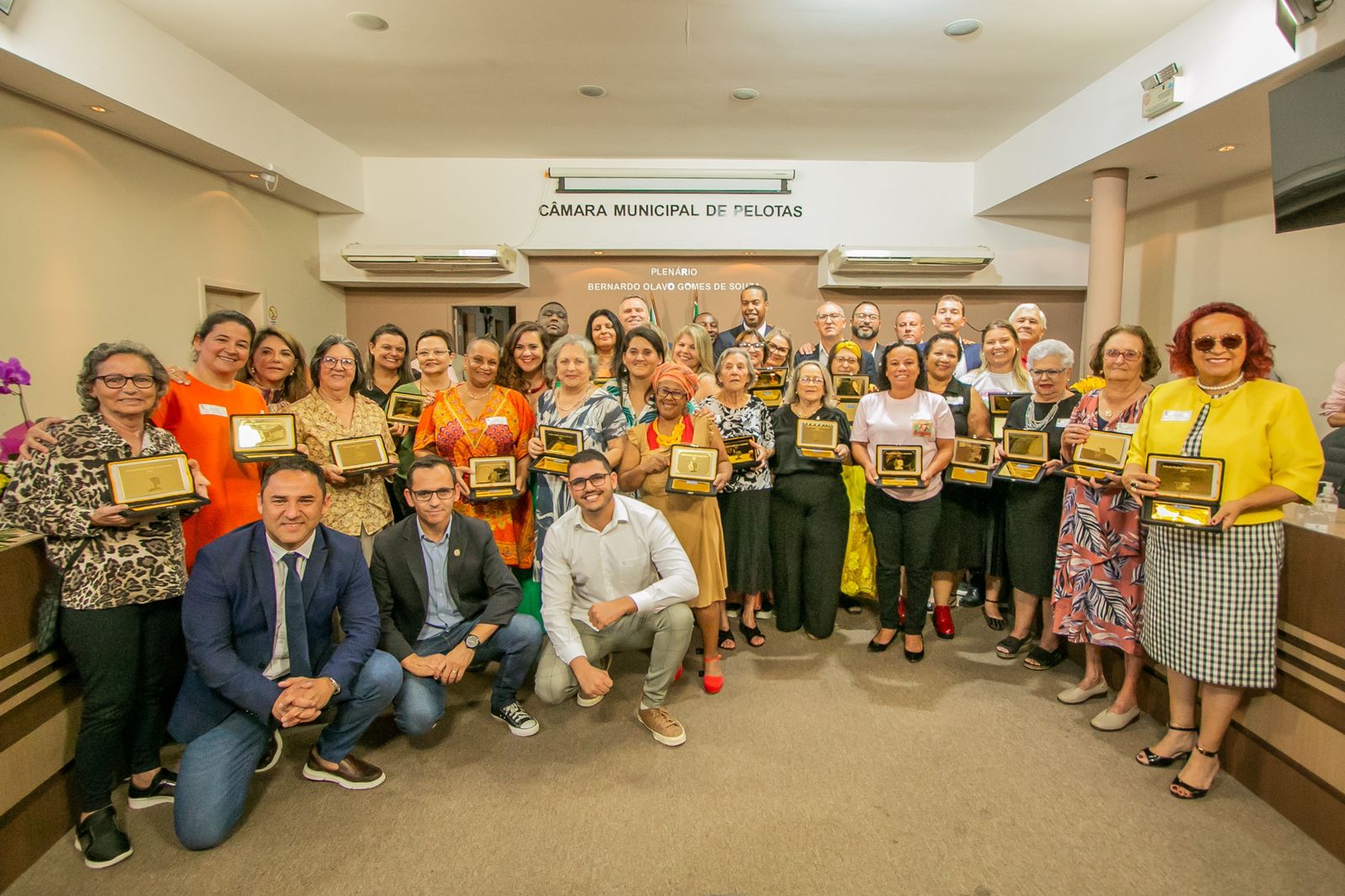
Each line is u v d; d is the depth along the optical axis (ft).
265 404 8.92
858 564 12.34
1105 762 7.64
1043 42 13.85
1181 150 15.20
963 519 11.03
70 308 12.70
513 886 5.89
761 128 18.61
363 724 7.22
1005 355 11.94
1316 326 15.34
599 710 8.86
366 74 15.16
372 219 21.11
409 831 6.56
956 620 12.00
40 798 6.27
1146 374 8.68
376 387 12.49
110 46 11.90
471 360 9.69
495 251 19.79
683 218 21.25
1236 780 7.24
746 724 8.48
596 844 6.38
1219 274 18.03
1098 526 8.38
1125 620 8.24
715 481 9.39
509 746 8.04
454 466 9.41
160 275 14.90
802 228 21.44
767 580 10.85
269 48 13.91
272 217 18.86
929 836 6.45
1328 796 6.18
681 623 8.05
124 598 6.29
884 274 21.44
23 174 11.78
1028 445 9.57
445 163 21.02
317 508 6.71
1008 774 7.42
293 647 6.77
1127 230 21.57
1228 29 12.08
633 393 10.27
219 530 8.13
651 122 18.19
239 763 6.50
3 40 10.09
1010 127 18.57
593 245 21.26
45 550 6.40
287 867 6.10
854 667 10.03
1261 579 6.51
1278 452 6.38
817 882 5.91
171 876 6.00
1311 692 6.37
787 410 10.74
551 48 14.02
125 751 6.84
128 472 6.24
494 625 7.95
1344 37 10.11
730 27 13.21
